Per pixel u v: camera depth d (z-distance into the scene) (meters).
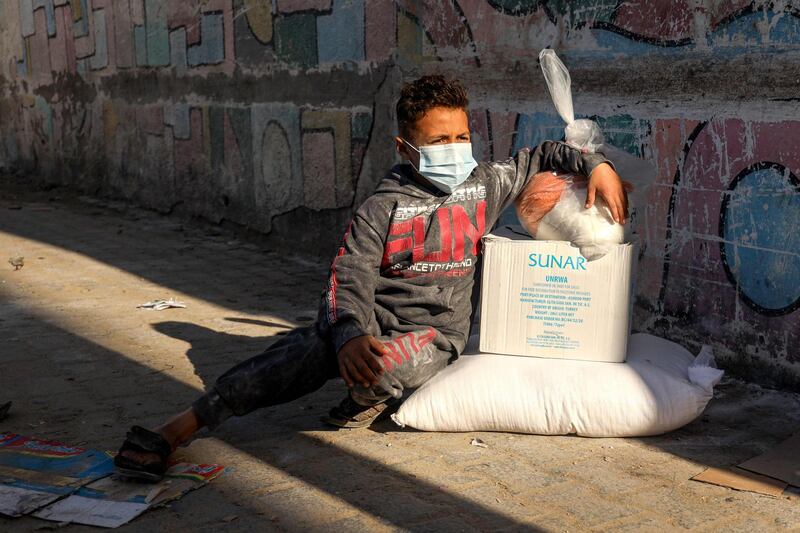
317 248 6.55
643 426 2.98
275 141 6.87
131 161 9.48
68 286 5.73
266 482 2.70
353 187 6.08
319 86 6.29
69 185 11.09
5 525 2.42
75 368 3.91
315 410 3.36
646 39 3.94
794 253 3.40
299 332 2.97
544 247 3.10
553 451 2.93
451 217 2.96
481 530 2.38
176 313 4.98
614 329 3.10
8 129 12.84
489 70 4.90
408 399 3.11
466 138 2.89
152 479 2.66
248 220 7.36
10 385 3.67
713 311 3.78
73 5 10.34
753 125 3.51
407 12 5.44
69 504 2.54
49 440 3.03
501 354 3.18
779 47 3.38
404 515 2.47
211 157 7.86
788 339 3.47
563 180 3.08
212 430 3.06
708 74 3.68
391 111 5.65
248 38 7.06
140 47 8.92
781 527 2.39
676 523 2.41
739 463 2.81
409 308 3.01
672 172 3.90
